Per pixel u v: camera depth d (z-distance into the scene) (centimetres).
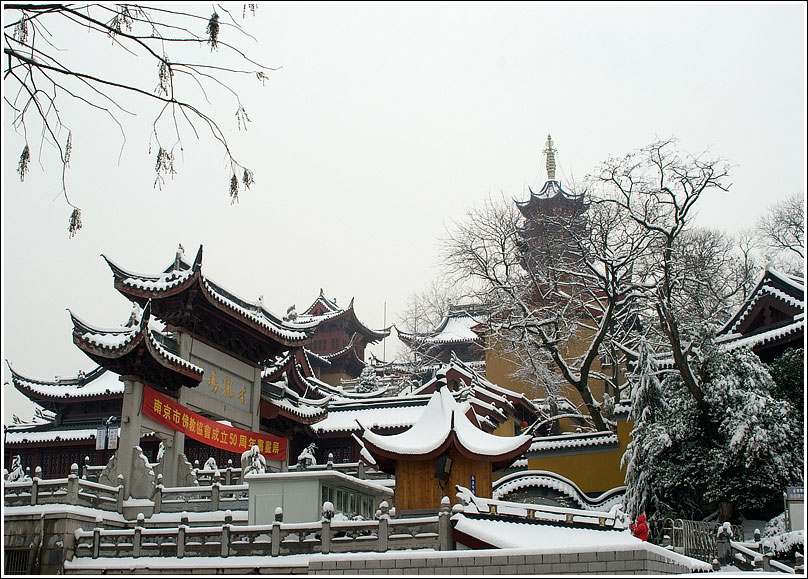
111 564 2158
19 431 4684
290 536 2145
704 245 5138
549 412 5344
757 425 2938
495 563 1722
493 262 5116
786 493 2681
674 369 3481
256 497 2339
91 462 4519
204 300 3173
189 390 3150
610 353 5016
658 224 4278
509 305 5097
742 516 3269
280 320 3706
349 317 8381
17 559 2261
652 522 3144
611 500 3478
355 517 2520
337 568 1789
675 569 1822
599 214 4728
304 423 3906
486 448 2270
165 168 1012
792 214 5775
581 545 1703
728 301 5356
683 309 4800
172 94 965
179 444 3022
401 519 2077
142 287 3039
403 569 1759
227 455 4144
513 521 2075
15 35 938
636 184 3869
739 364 3191
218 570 2053
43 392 4609
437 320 8125
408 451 2231
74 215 999
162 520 2512
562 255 5009
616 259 4469
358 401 4766
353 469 3047
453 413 2244
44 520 2289
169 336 3144
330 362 7938
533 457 4209
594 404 4400
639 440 3316
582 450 4109
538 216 5378
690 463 3173
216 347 3350
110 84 951
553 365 5978
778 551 2550
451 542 1947
